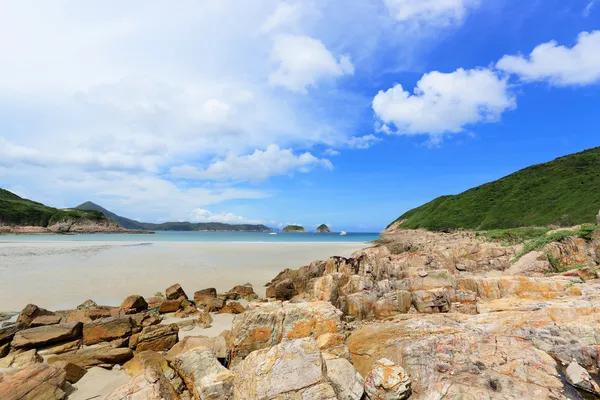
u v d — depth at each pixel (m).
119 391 7.15
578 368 7.18
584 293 13.05
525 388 6.62
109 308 17.81
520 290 14.91
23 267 33.97
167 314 19.31
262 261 43.19
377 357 8.79
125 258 44.28
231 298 23.28
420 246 44.34
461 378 7.07
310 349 7.34
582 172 88.81
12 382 8.56
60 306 20.16
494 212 91.25
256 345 9.55
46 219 161.62
